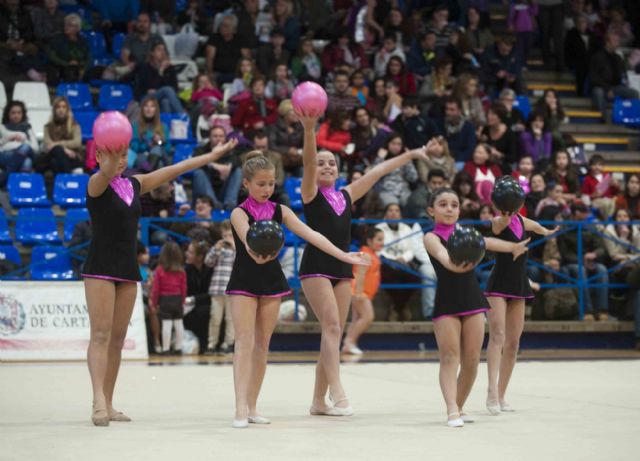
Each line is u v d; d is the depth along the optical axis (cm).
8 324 2483
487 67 3966
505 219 1430
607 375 1969
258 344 1319
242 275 1302
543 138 3447
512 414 1378
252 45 3738
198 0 4019
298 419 1347
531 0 4222
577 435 1166
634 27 4497
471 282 1286
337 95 3441
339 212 1418
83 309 2548
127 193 1329
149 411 1449
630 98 4103
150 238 2823
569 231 2953
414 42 3825
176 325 2589
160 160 2956
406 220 2789
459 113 3381
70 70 3547
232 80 3656
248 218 1312
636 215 3133
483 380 1886
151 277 2661
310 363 2325
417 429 1227
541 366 2181
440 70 3659
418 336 2834
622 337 2931
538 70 4312
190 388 1764
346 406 1378
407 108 3278
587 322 2866
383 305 2902
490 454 1027
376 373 2031
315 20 4056
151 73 3469
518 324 1450
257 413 1345
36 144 3123
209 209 2803
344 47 3756
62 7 3897
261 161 1316
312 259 1405
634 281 2830
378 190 2988
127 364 2305
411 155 1487
